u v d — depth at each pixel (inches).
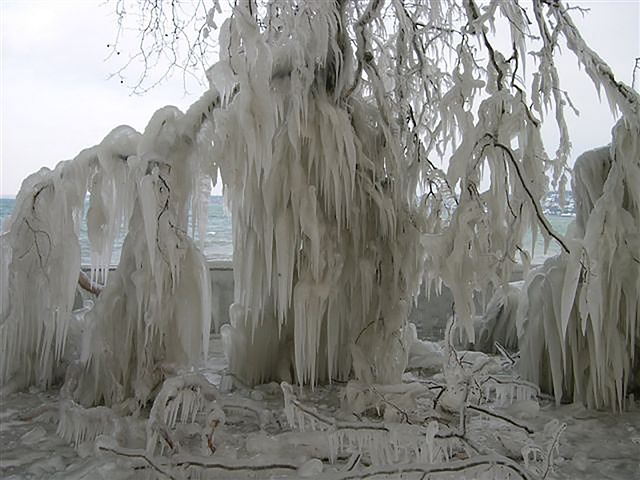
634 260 158.9
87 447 128.0
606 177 171.2
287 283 163.8
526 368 185.3
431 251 145.4
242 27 137.0
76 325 198.2
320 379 192.2
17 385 173.9
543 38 156.6
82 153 166.6
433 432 115.0
